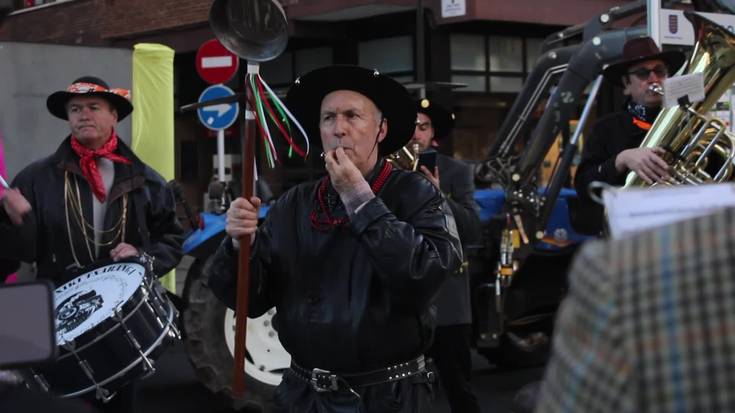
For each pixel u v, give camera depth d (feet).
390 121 11.50
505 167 22.75
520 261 21.98
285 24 10.47
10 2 9.91
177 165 63.57
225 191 21.27
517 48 54.70
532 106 23.58
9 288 4.87
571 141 21.81
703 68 14.44
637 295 4.18
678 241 4.20
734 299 4.05
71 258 15.06
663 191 4.70
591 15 53.83
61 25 65.36
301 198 11.03
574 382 4.35
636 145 16.65
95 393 12.97
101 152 15.16
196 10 57.52
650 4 21.47
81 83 15.23
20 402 4.66
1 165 20.83
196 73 62.44
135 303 13.08
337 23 54.85
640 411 4.15
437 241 10.52
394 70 53.57
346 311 10.34
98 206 15.23
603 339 4.24
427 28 51.88
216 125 38.60
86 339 12.67
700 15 14.40
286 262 10.79
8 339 4.85
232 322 20.43
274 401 10.98
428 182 11.02
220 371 20.29
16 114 24.07
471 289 22.22
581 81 22.40
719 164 14.99
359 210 10.10
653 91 16.10
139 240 15.40
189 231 20.70
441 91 51.29
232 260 10.94
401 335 10.39
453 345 17.15
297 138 12.03
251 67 10.53
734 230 4.12
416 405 10.47
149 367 13.12
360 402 10.31
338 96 11.08
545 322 23.91
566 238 22.63
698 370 4.06
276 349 20.67
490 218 22.16
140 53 25.45
